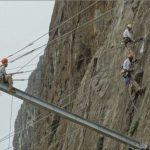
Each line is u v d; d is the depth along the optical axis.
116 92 45.53
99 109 48.56
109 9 61.00
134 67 39.31
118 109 42.19
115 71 47.91
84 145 50.00
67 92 71.50
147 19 42.12
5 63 30.81
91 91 52.91
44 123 80.12
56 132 70.75
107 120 44.47
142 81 38.22
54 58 78.25
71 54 70.94
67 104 68.69
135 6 46.78
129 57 37.97
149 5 43.56
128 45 40.72
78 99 57.56
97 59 56.00
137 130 36.12
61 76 74.44
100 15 63.12
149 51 39.06
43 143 77.88
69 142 57.28
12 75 30.61
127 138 31.06
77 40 69.62
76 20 70.75
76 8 71.12
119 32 50.19
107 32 61.03
